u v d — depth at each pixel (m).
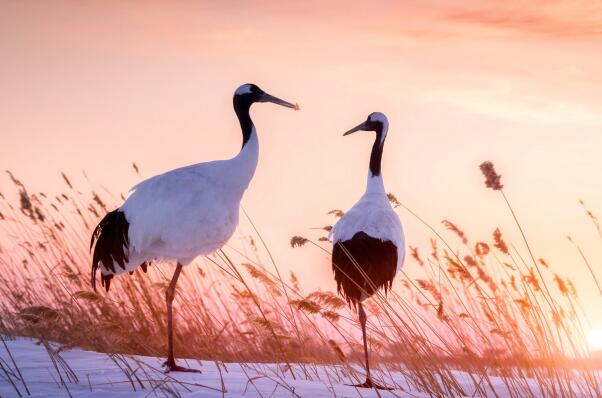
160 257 12.98
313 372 12.36
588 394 11.61
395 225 13.72
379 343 11.89
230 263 11.91
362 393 10.70
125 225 12.65
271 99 13.68
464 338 11.69
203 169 12.88
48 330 13.77
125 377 10.88
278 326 12.34
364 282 13.09
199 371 11.64
